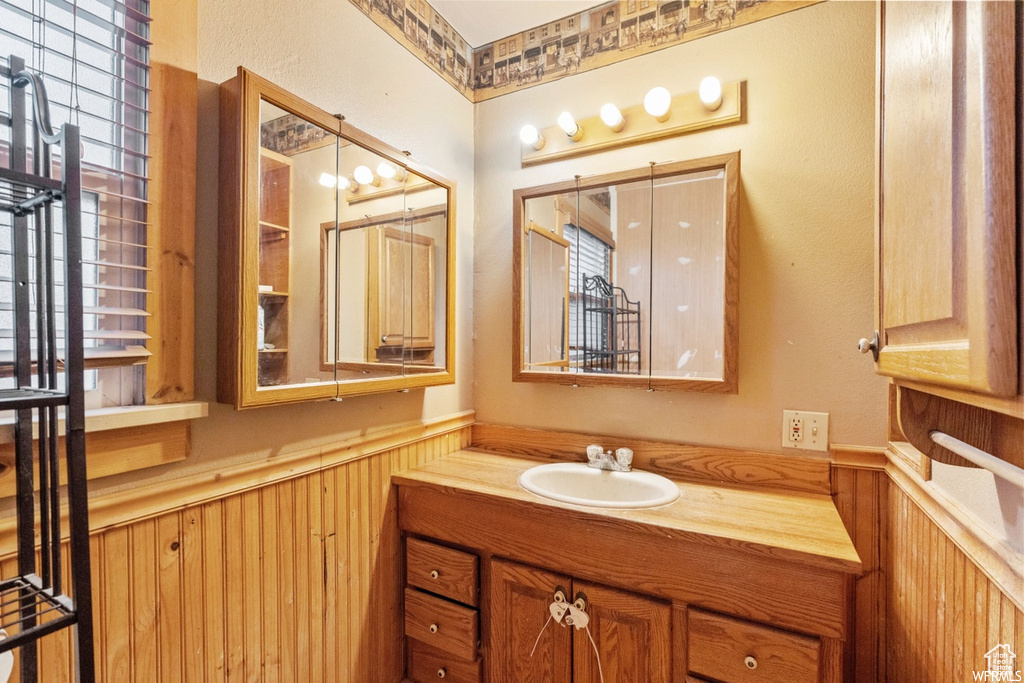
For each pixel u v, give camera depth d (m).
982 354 0.39
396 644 1.47
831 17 1.30
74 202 0.58
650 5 1.54
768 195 1.37
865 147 1.27
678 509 1.17
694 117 1.44
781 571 0.98
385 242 1.38
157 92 0.87
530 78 1.74
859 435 1.27
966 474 0.79
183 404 0.89
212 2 0.98
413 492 1.44
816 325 1.32
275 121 1.04
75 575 0.58
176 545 0.92
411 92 1.53
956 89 0.46
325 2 1.24
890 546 1.21
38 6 0.74
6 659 0.64
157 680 0.88
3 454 0.71
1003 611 0.68
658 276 1.49
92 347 0.79
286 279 1.07
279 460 1.11
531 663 1.26
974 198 0.41
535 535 1.24
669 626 1.09
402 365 1.45
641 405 1.54
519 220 1.70
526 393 1.74
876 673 1.24
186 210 0.91
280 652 1.11
